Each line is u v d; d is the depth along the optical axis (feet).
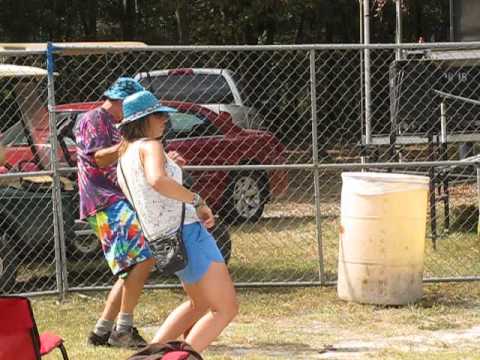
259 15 131.13
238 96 77.66
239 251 63.00
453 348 39.91
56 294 50.52
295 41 156.76
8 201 52.34
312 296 50.29
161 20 146.00
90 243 55.21
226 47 49.57
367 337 42.14
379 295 47.39
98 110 40.81
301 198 81.51
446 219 66.28
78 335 42.78
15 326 26.14
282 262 59.06
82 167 40.57
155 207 32.14
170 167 33.17
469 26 83.51
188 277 32.58
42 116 58.65
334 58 97.86
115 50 50.03
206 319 32.27
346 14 156.04
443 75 70.95
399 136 69.41
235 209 69.62
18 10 127.54
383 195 47.01
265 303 48.83
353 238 47.88
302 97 94.79
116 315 40.63
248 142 70.44
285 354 39.32
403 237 47.24
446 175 65.98
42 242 53.06
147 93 33.42
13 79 59.52
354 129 95.30
